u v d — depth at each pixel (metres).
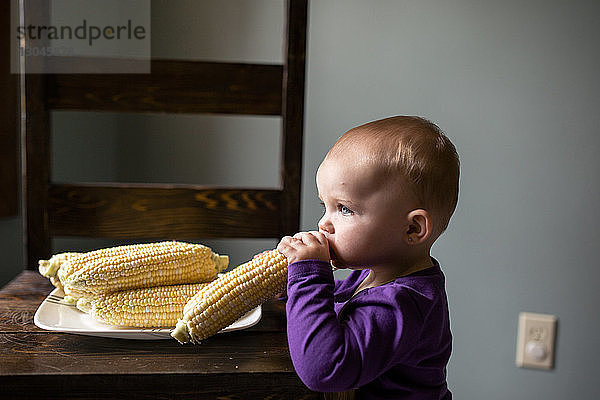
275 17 1.83
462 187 1.77
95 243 2.06
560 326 1.79
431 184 0.83
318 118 1.80
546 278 1.77
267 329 0.99
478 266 1.79
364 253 0.85
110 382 0.78
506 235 1.77
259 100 1.41
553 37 1.69
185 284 1.00
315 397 0.82
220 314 0.85
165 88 1.39
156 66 1.38
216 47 1.85
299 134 1.40
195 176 1.99
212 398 0.80
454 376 1.83
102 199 1.39
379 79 1.77
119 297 0.93
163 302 0.94
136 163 2.03
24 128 1.36
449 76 1.74
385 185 0.82
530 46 1.70
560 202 1.74
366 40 1.75
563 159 1.73
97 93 1.38
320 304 0.79
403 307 0.78
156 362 0.83
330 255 0.89
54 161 1.92
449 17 1.72
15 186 1.88
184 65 1.39
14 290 1.19
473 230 1.78
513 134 1.73
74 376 0.78
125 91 1.38
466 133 1.75
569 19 1.68
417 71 1.75
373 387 0.87
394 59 1.75
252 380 0.80
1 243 1.87
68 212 1.39
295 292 0.81
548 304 1.78
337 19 1.76
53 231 1.39
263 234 1.43
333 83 1.78
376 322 0.77
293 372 0.81
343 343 0.76
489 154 1.75
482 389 1.83
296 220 1.42
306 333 0.77
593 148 1.71
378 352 0.76
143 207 1.40
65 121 1.94
